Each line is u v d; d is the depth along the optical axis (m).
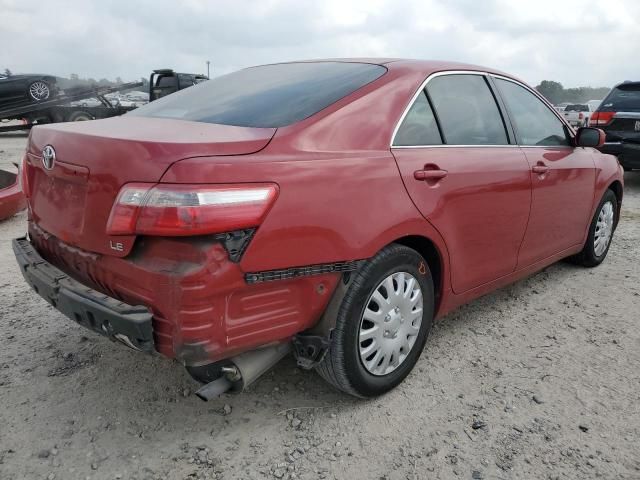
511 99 3.56
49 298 2.39
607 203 4.63
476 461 2.32
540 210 3.59
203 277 1.94
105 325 2.10
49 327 3.46
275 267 2.11
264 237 2.05
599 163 4.36
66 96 17.95
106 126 2.46
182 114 2.75
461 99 3.13
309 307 2.30
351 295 2.41
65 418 2.57
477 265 3.15
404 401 2.73
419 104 2.82
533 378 2.95
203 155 1.99
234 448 2.39
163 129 2.33
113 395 2.75
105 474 2.22
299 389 2.83
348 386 2.56
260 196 2.03
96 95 18.66
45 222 2.51
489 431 2.51
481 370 3.03
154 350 2.06
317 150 2.31
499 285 3.48
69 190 2.29
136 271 2.03
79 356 3.11
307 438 2.46
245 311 2.11
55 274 2.41
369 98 2.60
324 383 2.89
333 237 2.26
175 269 1.96
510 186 3.22
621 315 3.77
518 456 2.35
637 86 8.20
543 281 4.40
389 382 2.72
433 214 2.70
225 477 2.22
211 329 2.01
